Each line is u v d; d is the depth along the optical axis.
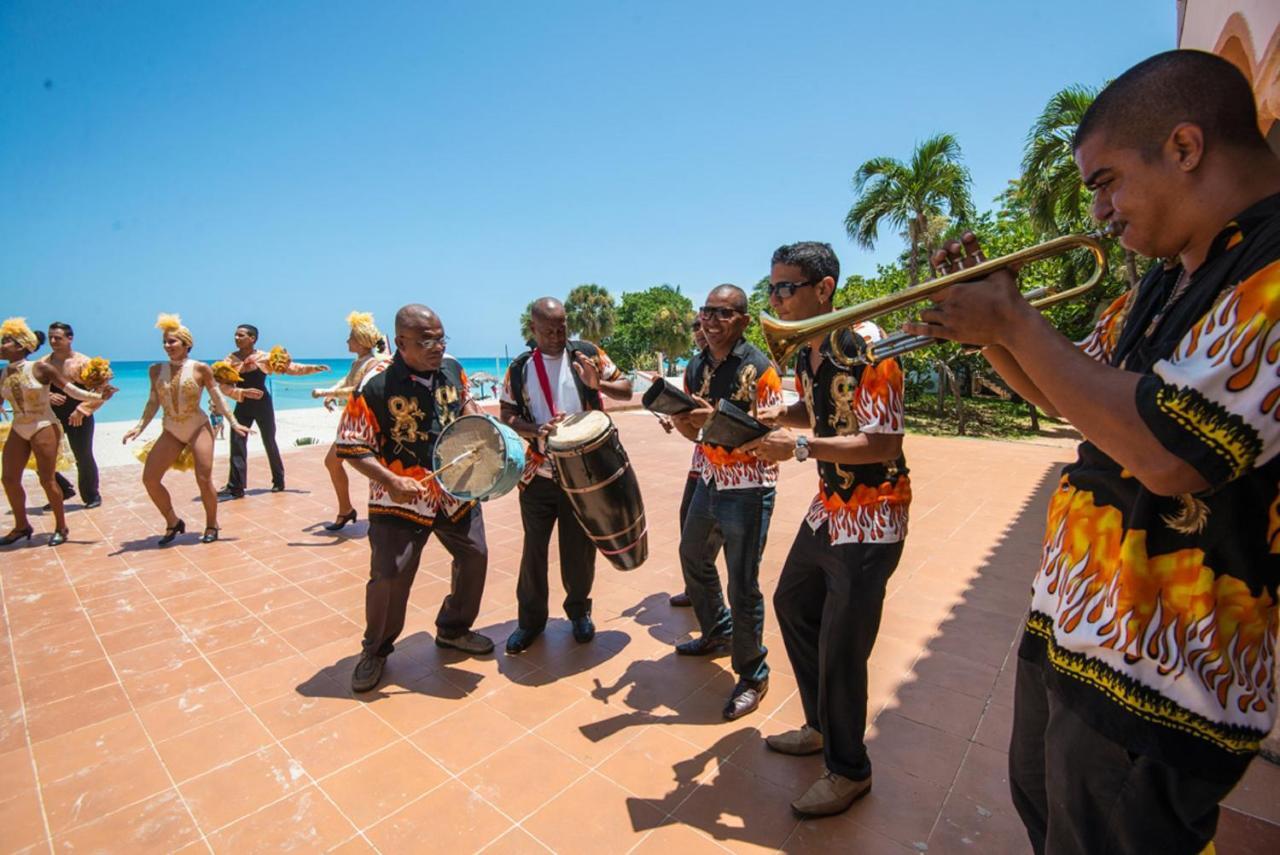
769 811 2.48
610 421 3.40
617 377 3.96
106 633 4.13
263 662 3.74
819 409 2.49
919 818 2.43
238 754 2.88
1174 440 1.03
